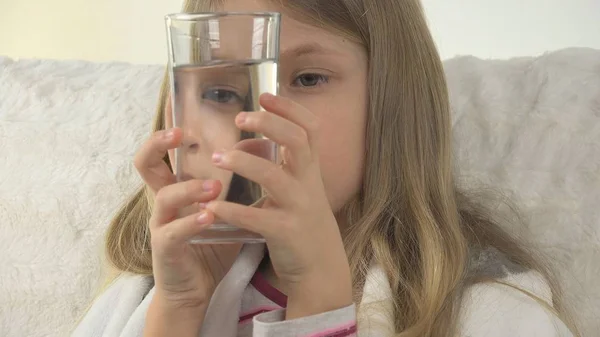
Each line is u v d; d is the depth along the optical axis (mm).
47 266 1035
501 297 787
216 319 758
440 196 892
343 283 668
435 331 776
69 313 1028
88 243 1033
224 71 549
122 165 1054
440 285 808
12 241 1046
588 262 904
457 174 975
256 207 579
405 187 866
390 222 855
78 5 1613
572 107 953
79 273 1028
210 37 543
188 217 574
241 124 548
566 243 914
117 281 923
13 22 1688
